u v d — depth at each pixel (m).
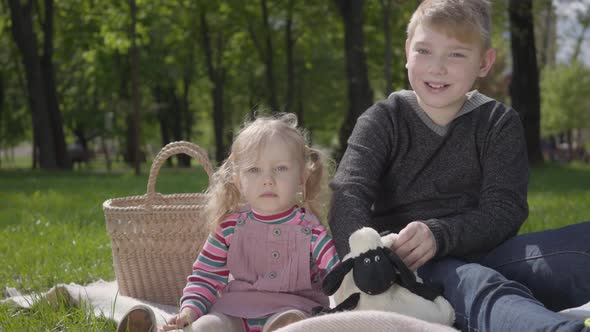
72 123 30.50
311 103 30.44
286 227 2.41
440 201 2.62
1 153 65.56
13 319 2.61
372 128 2.66
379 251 2.12
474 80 2.54
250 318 2.29
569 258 2.15
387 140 2.64
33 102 18.27
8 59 24.33
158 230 2.98
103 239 4.59
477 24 2.45
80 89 27.53
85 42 19.72
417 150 2.63
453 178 2.60
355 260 2.12
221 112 25.50
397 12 15.06
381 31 18.86
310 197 2.60
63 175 15.10
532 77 16.56
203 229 2.94
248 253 2.43
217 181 2.63
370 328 1.80
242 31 23.09
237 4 20.95
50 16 19.34
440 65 2.45
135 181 11.73
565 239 2.20
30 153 67.56
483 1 2.55
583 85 36.47
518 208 2.44
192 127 36.69
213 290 2.44
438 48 2.45
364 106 16.38
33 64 18.08
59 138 20.06
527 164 2.58
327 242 2.39
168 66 25.03
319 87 29.72
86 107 29.20
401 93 2.75
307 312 2.30
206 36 23.09
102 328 2.51
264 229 2.42
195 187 9.99
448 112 2.60
